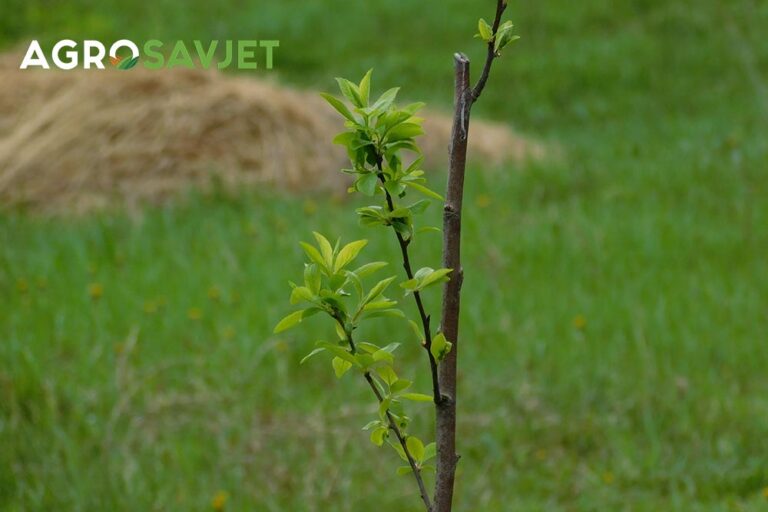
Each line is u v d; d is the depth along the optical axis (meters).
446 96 14.78
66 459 5.52
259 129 10.64
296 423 6.02
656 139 11.92
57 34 16.53
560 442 5.96
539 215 9.16
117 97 10.73
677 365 6.54
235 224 9.00
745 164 10.20
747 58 15.05
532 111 14.12
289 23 17.44
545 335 6.89
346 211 9.44
